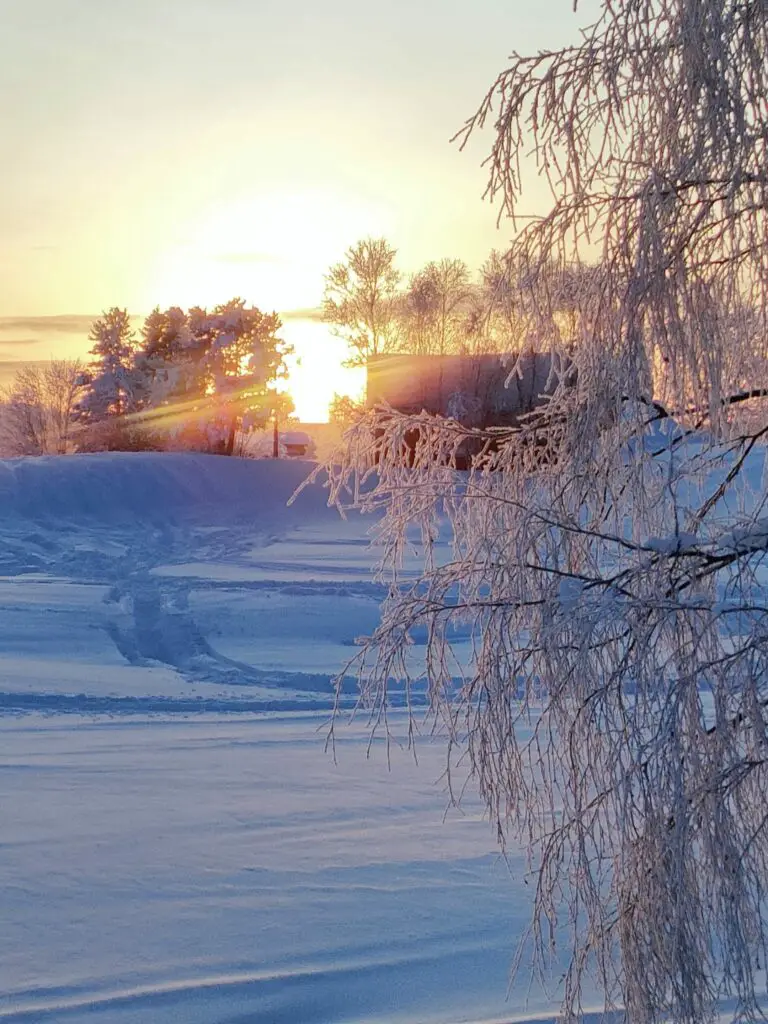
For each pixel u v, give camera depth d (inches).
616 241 174.9
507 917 307.4
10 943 282.4
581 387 193.0
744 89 163.8
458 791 434.6
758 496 202.4
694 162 164.6
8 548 1350.9
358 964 275.1
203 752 492.7
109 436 2453.2
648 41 169.9
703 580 183.9
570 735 178.5
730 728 168.6
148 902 311.6
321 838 372.8
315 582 1039.0
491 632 192.1
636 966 177.0
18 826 375.6
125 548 1413.6
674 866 164.7
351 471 221.8
